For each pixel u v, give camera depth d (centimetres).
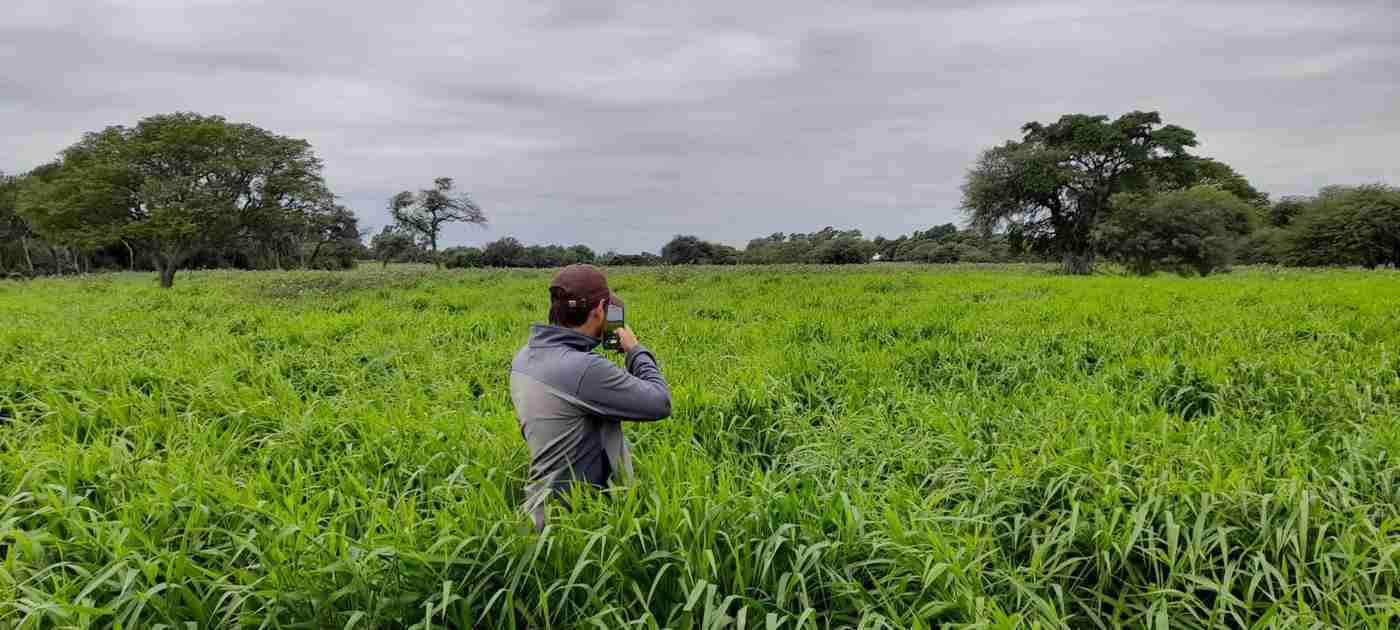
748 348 838
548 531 253
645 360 315
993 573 268
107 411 478
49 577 259
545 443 288
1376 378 545
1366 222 4956
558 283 293
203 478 325
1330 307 1165
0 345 823
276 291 1872
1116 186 4294
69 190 3034
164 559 252
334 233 7044
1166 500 299
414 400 526
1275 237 5688
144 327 1056
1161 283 2111
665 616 256
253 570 258
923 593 258
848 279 2350
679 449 394
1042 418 456
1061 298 1476
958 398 522
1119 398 527
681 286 1988
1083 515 302
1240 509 295
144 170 3020
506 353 748
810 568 266
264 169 3250
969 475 355
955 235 9050
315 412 494
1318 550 273
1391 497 318
